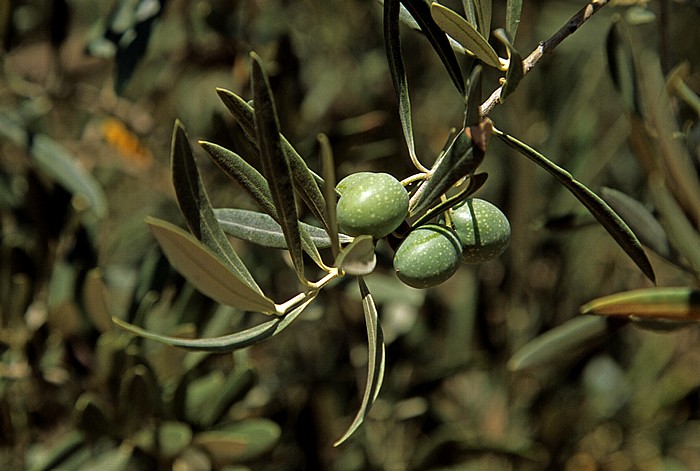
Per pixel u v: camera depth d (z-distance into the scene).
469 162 0.58
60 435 0.96
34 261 0.87
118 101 1.01
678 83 0.71
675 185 0.70
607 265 1.06
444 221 0.61
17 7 0.95
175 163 0.58
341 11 1.13
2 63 0.91
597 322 0.73
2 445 0.90
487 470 1.09
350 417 1.04
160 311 0.89
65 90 0.98
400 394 1.03
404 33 1.12
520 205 1.00
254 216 0.62
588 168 0.98
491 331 1.04
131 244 1.08
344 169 0.92
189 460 0.85
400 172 1.01
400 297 0.88
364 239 0.56
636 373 1.09
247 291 0.57
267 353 1.12
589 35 1.03
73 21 1.03
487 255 0.60
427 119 1.13
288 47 0.88
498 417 1.09
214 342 0.58
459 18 0.59
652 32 1.09
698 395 1.07
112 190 1.21
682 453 1.34
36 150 0.85
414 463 0.99
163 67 1.11
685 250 0.68
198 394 0.84
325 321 1.10
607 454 1.12
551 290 1.05
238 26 0.97
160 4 0.82
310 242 0.60
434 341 1.05
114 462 0.82
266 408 0.99
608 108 1.12
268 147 0.57
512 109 0.99
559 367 1.07
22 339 0.86
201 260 0.55
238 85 0.95
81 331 0.84
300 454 1.02
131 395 0.81
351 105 1.14
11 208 0.92
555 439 1.07
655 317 0.68
